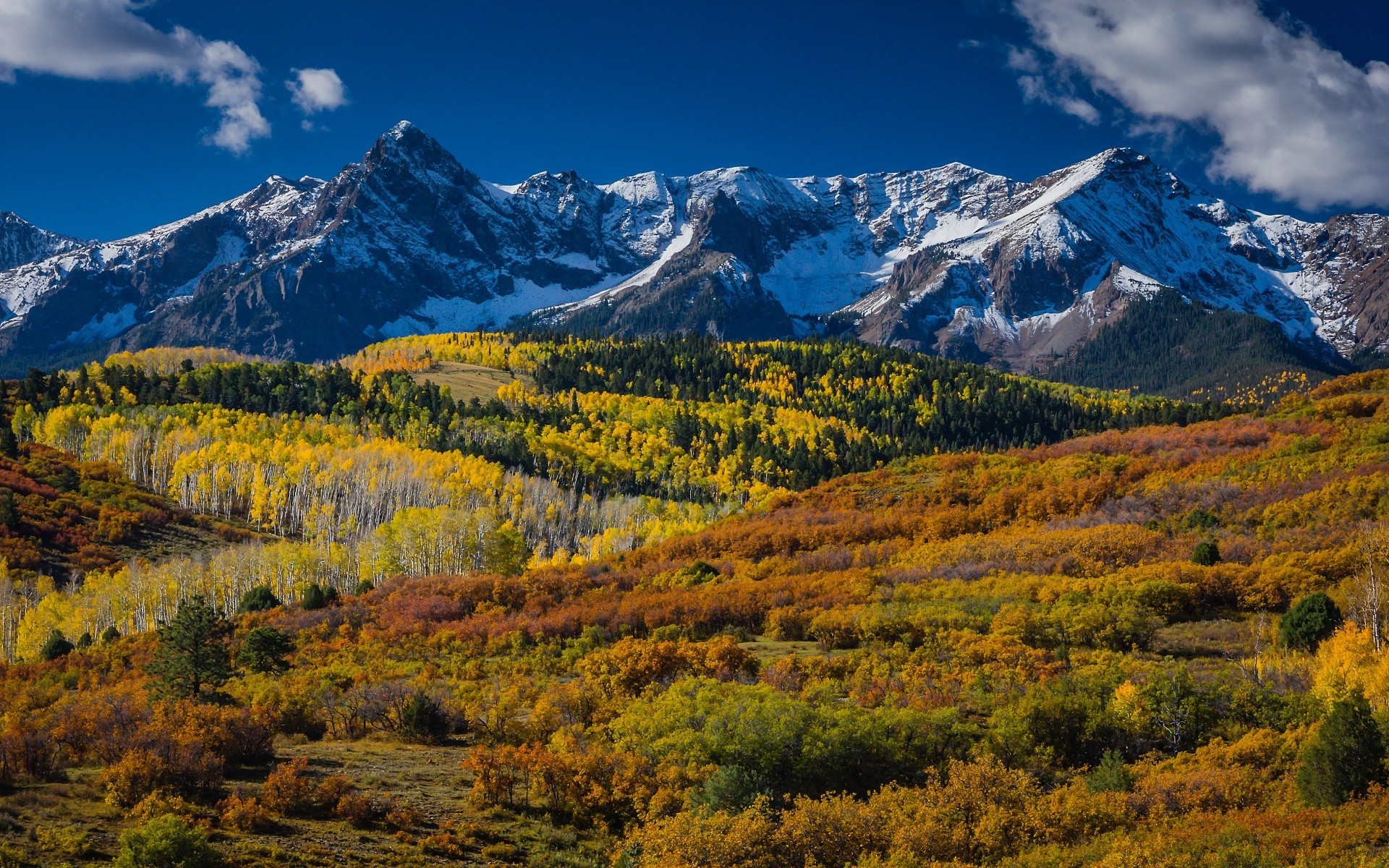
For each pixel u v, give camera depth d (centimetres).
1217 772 4003
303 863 3556
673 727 4769
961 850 3619
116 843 3581
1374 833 3158
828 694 5162
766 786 4278
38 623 10038
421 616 8312
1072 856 3362
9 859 3338
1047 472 11606
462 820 4106
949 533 10100
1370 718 3669
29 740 4278
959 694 5138
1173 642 6103
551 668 6612
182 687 5722
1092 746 4622
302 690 5772
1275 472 9362
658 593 8388
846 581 7988
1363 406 11506
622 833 4159
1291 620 5794
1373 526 7175
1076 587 6862
